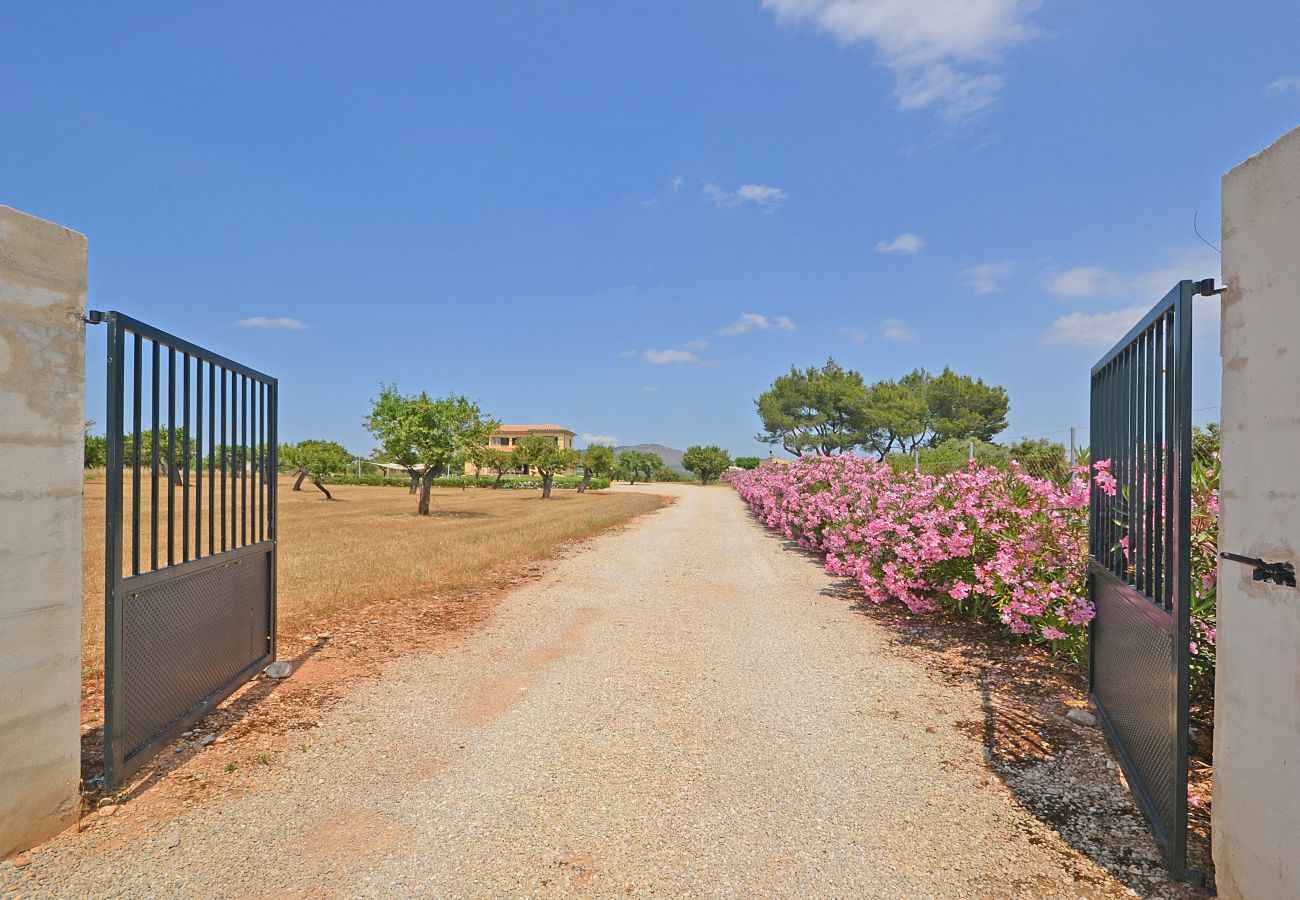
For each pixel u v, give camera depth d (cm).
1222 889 247
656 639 641
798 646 618
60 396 296
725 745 399
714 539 1569
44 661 292
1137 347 349
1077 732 416
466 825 310
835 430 4747
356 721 433
